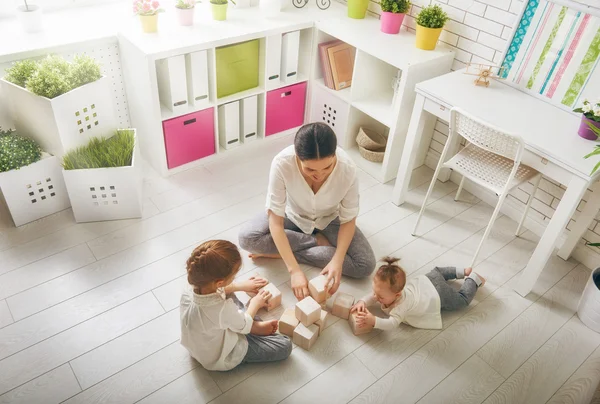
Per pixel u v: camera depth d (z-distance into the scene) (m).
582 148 2.04
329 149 1.76
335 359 1.99
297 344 2.03
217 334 1.75
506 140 2.04
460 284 2.38
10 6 2.68
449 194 2.97
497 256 2.55
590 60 2.19
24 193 2.39
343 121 3.13
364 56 2.87
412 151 2.60
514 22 2.42
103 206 2.50
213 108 2.86
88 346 1.96
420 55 2.65
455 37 2.73
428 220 2.75
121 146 2.49
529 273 2.27
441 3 2.73
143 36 2.60
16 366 1.87
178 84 2.64
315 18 3.04
